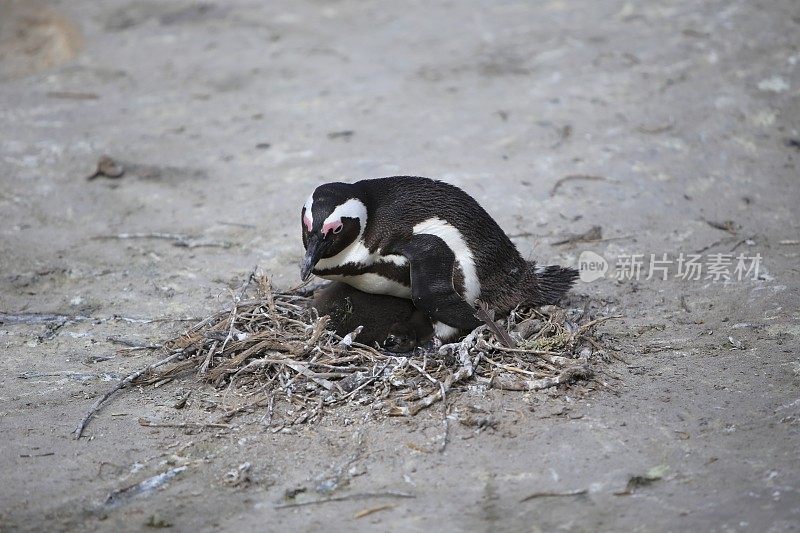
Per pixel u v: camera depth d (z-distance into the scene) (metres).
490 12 24.84
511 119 18.92
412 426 9.88
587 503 8.77
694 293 13.03
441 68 21.52
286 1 26.27
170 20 25.06
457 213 11.16
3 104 20.42
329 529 8.55
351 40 23.44
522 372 10.50
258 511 8.84
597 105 19.33
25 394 10.90
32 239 15.08
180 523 8.72
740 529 8.34
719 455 9.35
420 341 11.57
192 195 16.52
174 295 13.30
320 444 9.71
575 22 23.59
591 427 9.80
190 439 9.90
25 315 12.77
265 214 15.67
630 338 11.83
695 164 17.09
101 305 13.12
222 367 10.80
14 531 8.63
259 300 11.79
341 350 10.77
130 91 20.95
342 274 11.12
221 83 21.20
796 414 9.98
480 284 11.22
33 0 26.03
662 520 8.51
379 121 19.08
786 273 13.45
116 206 16.23
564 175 16.66
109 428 10.14
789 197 15.97
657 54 21.33
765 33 21.83
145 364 11.50
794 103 19.05
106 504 8.98
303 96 20.39
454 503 8.82
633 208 15.59
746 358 11.26
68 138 18.62
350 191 10.85
